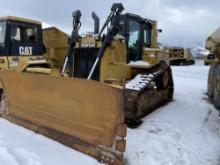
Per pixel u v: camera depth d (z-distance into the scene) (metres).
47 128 5.72
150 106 7.65
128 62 8.01
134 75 7.70
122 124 4.48
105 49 6.67
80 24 7.44
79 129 5.11
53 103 5.59
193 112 7.95
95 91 4.70
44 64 9.05
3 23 8.66
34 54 9.27
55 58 10.24
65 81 5.12
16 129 6.08
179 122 6.95
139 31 8.48
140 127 6.47
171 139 5.80
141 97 6.91
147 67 7.46
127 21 8.01
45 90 5.73
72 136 5.22
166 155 5.07
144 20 8.64
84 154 4.88
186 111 8.02
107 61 6.82
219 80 8.66
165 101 8.87
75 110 5.16
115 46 7.04
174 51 27.70
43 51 9.59
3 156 4.74
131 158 4.87
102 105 4.70
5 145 5.18
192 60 29.53
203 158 5.06
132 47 8.38
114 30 6.59
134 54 8.42
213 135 6.18
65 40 9.89
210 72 10.34
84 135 5.02
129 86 6.71
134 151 5.13
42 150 5.03
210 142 5.78
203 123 6.98
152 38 9.19
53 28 10.27
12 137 5.60
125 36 7.95
